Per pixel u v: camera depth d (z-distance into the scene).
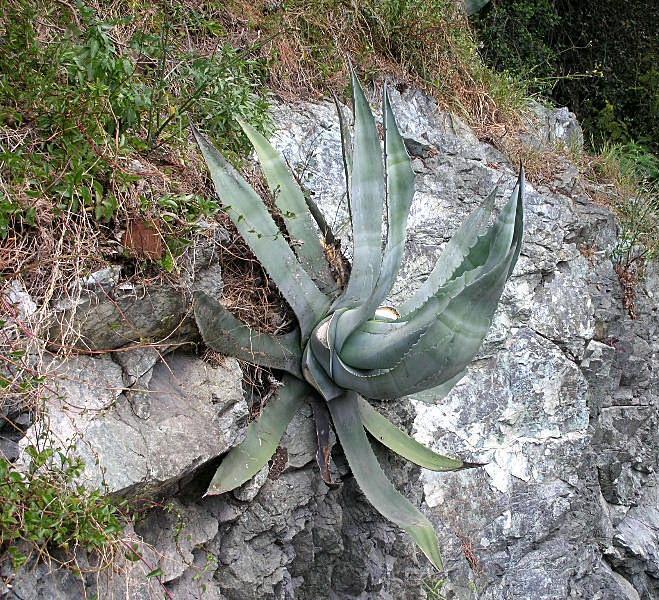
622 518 5.03
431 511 3.87
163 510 2.52
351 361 2.75
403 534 3.25
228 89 3.25
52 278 2.25
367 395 2.76
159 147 2.94
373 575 3.16
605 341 5.06
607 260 5.23
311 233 3.11
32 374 2.13
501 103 5.38
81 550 2.13
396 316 2.91
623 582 4.80
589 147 7.94
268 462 2.83
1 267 2.22
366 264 2.95
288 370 2.88
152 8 3.53
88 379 2.34
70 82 2.75
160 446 2.40
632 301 5.38
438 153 4.49
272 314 2.95
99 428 2.29
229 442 2.60
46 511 1.97
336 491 3.07
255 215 2.86
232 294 2.89
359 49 4.55
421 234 4.13
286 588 2.92
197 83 3.21
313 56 4.29
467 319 2.38
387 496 2.85
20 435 2.08
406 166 2.90
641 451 5.23
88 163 2.46
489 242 2.60
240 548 2.78
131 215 2.47
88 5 3.24
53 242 2.32
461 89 5.09
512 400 4.23
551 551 4.25
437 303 2.56
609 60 8.27
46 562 2.03
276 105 3.90
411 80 4.73
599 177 6.27
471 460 4.05
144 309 2.46
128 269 2.46
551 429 4.35
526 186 4.64
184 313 2.56
